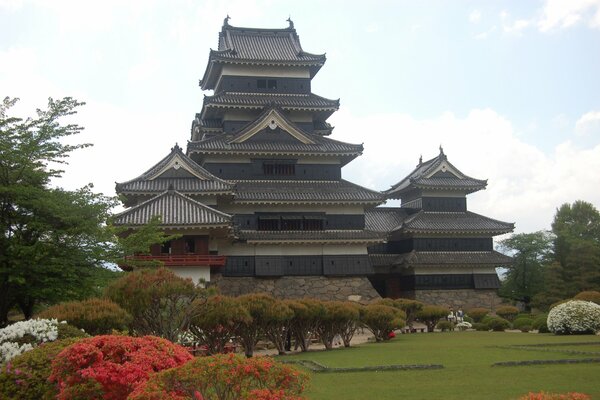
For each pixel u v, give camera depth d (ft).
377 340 142.00
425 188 229.25
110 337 44.73
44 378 46.78
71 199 91.81
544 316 176.55
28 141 88.12
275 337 111.75
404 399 60.54
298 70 218.18
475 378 74.33
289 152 198.39
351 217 201.36
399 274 232.73
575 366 84.38
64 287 88.17
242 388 36.65
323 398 61.26
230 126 211.82
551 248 293.02
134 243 114.52
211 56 209.97
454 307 219.41
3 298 90.02
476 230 220.84
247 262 191.72
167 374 36.06
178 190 176.35
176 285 85.46
